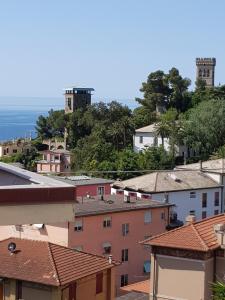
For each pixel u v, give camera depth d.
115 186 78.62
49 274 32.91
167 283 29.05
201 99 151.62
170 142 118.44
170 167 112.31
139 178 81.50
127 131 129.62
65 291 32.56
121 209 57.16
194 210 81.50
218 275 28.64
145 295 37.72
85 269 34.53
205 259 28.09
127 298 37.12
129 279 57.66
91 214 54.41
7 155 153.00
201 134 121.12
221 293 23.14
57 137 165.12
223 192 84.88
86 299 34.12
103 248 55.72
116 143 129.75
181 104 152.00
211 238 29.41
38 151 150.38
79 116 151.25
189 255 28.42
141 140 127.19
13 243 36.00
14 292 33.09
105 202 58.94
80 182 75.00
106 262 36.19
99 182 76.62
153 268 29.42
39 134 171.50
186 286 28.58
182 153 119.62
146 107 152.12
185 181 82.19
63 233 52.34
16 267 33.84
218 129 121.94
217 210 84.31
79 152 126.75
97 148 118.19
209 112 122.50
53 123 169.88
